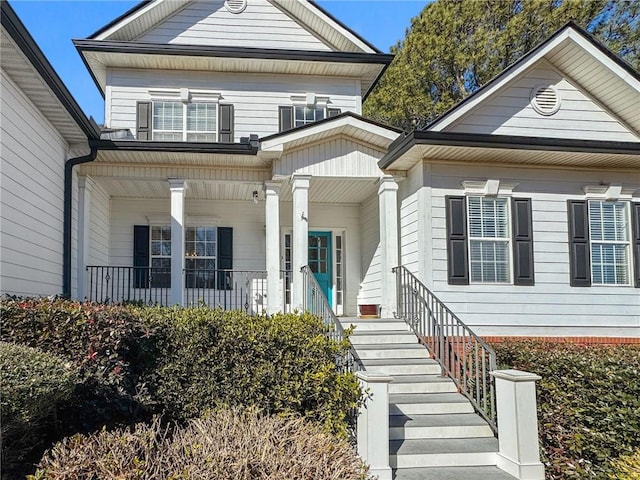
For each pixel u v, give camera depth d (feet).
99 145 29.12
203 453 10.77
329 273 40.32
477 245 29.63
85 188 30.83
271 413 17.25
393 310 30.73
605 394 17.26
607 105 32.04
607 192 30.99
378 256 35.29
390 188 31.63
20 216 22.00
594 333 29.99
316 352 18.02
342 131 31.04
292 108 39.88
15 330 15.74
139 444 11.11
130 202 38.09
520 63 30.55
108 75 38.55
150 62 38.34
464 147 27.84
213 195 37.63
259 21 40.81
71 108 24.64
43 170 25.18
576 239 30.40
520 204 30.07
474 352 23.53
